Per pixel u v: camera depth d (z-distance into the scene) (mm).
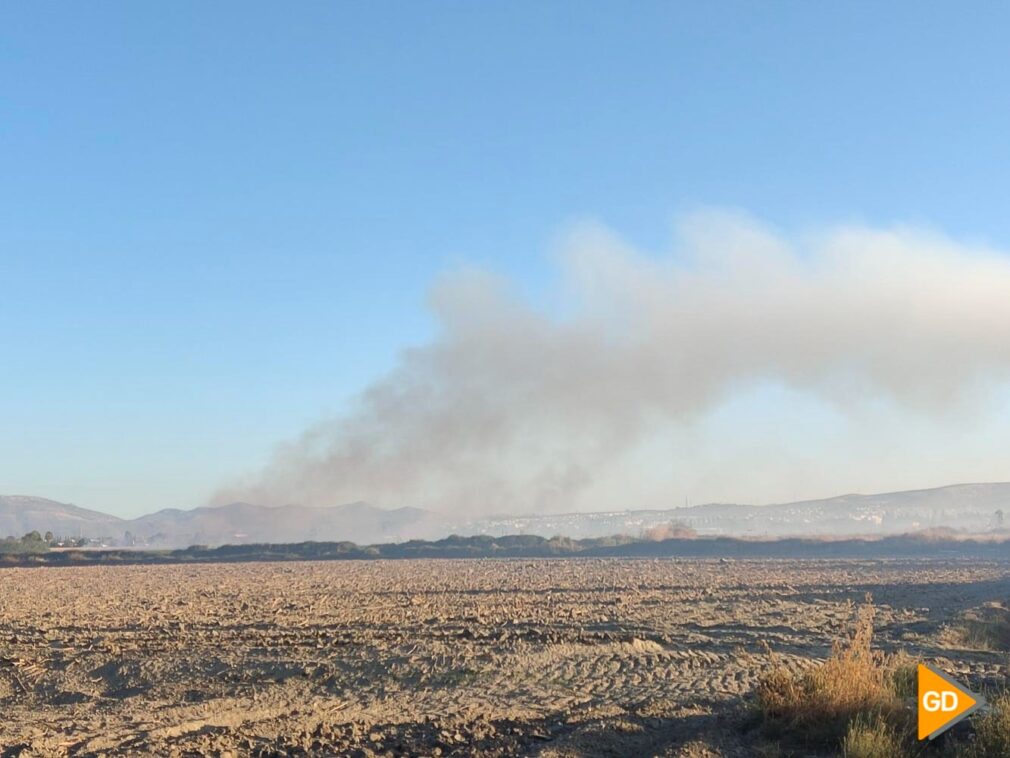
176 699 19047
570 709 17453
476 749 14492
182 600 44188
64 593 50750
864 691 14773
